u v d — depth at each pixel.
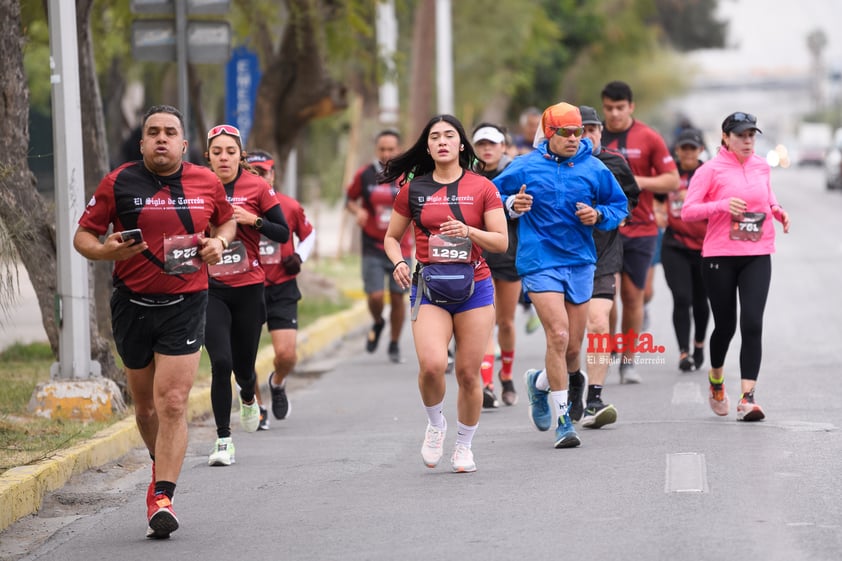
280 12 57.00
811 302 51.66
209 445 29.00
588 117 27.70
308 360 43.75
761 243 27.69
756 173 28.06
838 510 19.70
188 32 37.72
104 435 27.09
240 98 52.38
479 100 103.75
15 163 29.47
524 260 25.70
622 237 33.66
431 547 18.77
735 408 29.81
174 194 20.09
